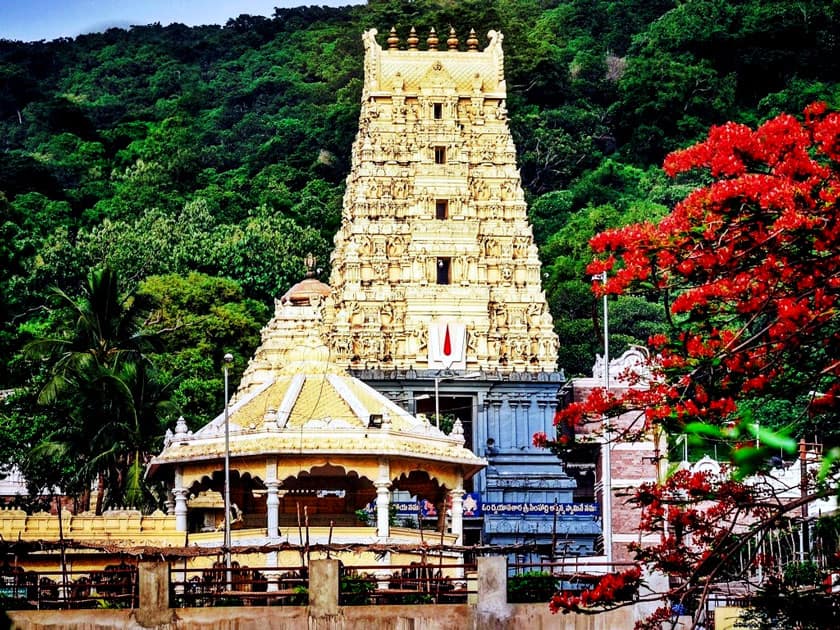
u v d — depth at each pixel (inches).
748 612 1792.6
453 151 4911.4
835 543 1936.5
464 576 2456.9
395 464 2849.4
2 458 4151.1
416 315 4785.9
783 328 1587.1
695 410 1651.1
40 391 3686.0
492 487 4613.7
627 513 4252.0
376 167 4896.7
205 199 7170.3
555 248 6929.1
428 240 4830.2
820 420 1777.8
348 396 2962.6
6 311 5925.2
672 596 1642.5
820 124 1627.7
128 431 3649.1
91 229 7116.1
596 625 2265.0
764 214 1635.1
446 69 4987.7
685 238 1663.4
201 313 5738.2
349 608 2267.5
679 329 1781.5
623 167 7859.3
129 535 2832.2
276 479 2792.8
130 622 2262.6
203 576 2573.8
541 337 4825.3
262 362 3496.6
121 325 3826.3
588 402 1758.1
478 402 4712.1
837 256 1608.0
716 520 1685.5
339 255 4933.6
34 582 2434.8
